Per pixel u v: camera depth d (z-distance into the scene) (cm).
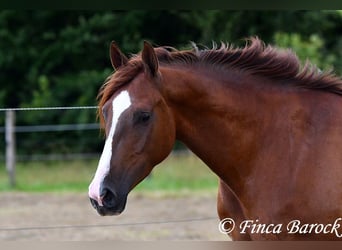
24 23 2503
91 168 1972
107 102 523
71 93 2408
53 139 2372
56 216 1323
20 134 2378
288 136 543
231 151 551
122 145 510
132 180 513
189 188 1695
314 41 2320
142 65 530
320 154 534
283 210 530
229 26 2369
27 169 1969
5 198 1552
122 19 2419
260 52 569
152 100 521
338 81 565
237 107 549
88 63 2478
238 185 556
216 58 563
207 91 545
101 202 497
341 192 525
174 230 1171
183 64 556
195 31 2467
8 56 2462
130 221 1265
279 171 537
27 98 2492
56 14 2488
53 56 2455
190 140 554
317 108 550
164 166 1916
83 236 1115
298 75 565
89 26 2428
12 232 1153
